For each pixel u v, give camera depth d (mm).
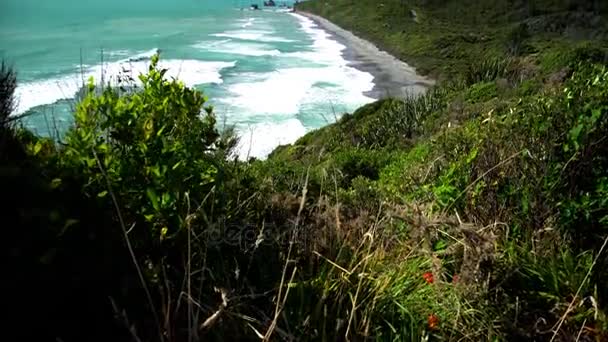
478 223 2783
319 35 75000
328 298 2174
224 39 68125
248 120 30781
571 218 2600
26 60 44250
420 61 53188
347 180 5711
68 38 60719
